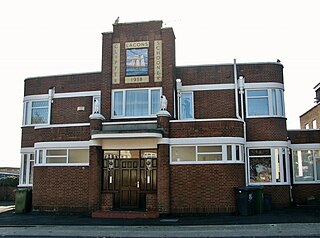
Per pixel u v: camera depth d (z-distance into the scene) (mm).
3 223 15570
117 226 14242
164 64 20266
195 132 17688
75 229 13805
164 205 16953
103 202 17656
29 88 23812
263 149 20094
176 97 21016
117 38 20969
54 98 23125
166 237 11766
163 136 17578
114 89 20609
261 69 20953
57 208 18547
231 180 17156
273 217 15570
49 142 19250
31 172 23172
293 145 22047
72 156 18906
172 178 17438
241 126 18094
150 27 20734
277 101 20578
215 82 21172
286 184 19703
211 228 13203
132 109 20312
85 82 22734
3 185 28906
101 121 18484
